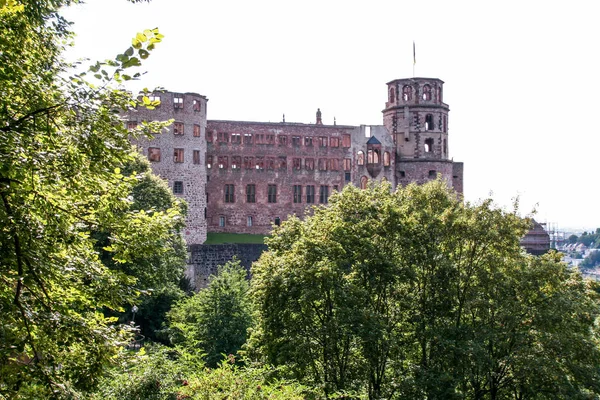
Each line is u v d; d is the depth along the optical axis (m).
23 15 13.50
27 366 12.68
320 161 96.69
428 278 36.88
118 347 14.69
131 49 12.48
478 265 38.44
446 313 36.59
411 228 36.34
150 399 18.72
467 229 37.50
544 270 37.16
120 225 15.38
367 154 99.38
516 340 35.28
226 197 92.38
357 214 36.97
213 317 43.84
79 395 13.56
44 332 13.30
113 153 13.95
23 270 13.28
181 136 78.56
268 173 94.19
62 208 14.02
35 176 12.84
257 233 93.25
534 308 36.00
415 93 101.94
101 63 12.55
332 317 32.72
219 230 91.69
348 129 98.19
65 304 14.66
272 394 20.44
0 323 12.17
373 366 33.12
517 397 40.59
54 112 13.21
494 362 35.03
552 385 34.53
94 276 14.86
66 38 16.17
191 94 79.50
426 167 100.69
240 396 19.72
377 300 36.09
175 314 45.94
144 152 75.75
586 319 38.72
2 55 12.38
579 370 35.19
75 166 13.45
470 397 37.91
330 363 32.88
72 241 14.52
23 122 12.93
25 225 12.94
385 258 34.06
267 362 32.75
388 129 104.06
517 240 38.06
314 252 32.41
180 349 30.92
